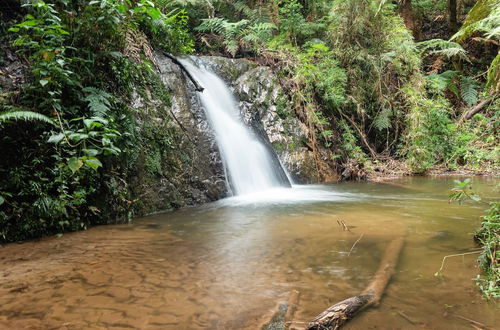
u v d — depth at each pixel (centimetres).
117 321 165
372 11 839
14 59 357
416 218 378
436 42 930
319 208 443
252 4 1009
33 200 321
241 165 591
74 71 377
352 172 766
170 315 171
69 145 311
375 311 172
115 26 396
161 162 462
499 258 213
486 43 1076
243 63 753
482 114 980
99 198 374
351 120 855
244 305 180
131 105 446
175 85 544
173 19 662
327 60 839
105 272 229
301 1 1070
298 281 211
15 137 322
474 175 784
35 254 269
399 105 871
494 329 154
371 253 261
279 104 744
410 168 816
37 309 177
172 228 350
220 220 383
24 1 358
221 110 635
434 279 209
